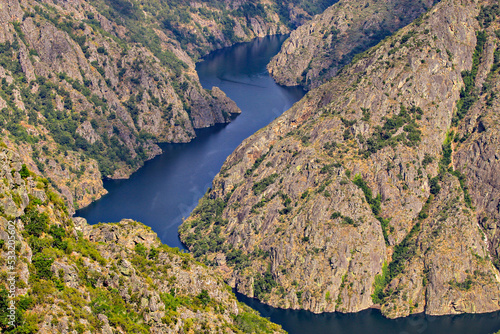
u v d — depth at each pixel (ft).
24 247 362.74
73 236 430.20
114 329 378.32
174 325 432.25
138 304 419.74
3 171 380.58
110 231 494.59
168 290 476.13
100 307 379.96
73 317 354.54
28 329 325.83
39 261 366.43
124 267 428.56
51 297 353.72
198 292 497.46
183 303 470.80
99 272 409.08
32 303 340.39
